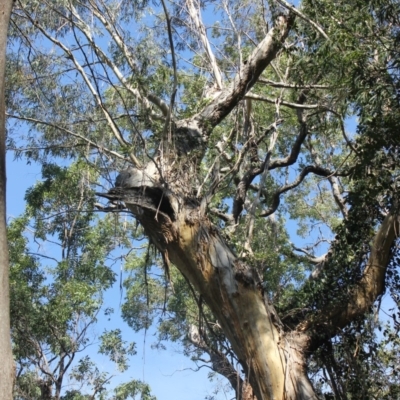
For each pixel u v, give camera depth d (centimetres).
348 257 1182
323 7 1109
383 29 1092
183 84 1482
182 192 1134
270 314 1119
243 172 1526
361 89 1032
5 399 564
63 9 1375
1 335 584
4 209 639
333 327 1148
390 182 1111
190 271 1125
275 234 1770
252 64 1295
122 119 1467
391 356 1232
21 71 1462
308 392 1058
